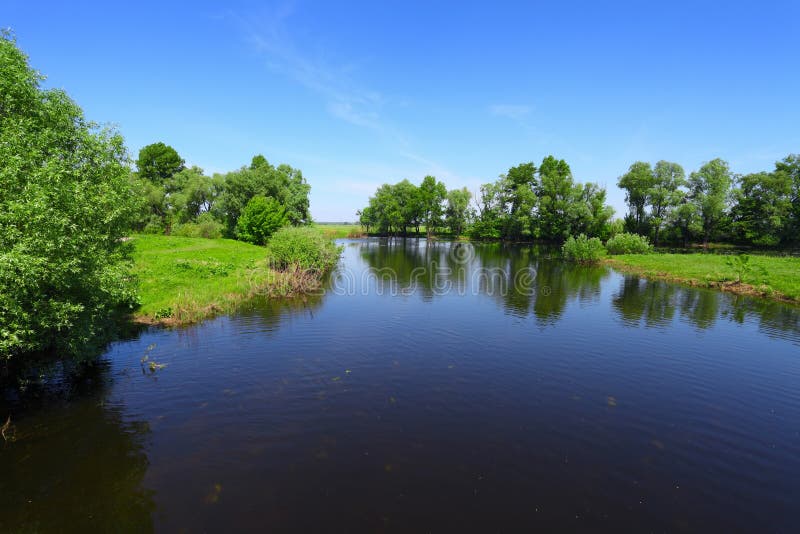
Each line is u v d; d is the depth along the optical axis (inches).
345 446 375.9
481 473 338.3
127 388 494.6
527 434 401.1
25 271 345.7
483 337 712.4
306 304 955.3
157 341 667.4
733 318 856.3
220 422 417.1
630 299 1051.3
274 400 467.2
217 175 2706.7
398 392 492.1
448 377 538.6
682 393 497.7
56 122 461.4
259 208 2203.5
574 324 801.6
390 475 334.0
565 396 486.6
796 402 476.4
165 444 377.1
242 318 818.2
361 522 280.5
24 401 459.5
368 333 728.3
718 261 1665.8
